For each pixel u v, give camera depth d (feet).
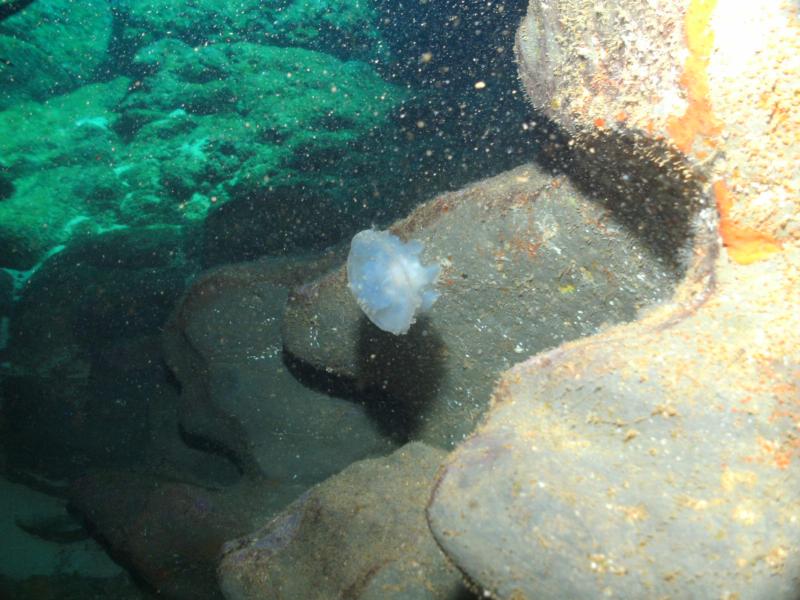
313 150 7.07
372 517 2.08
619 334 1.55
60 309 4.91
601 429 1.36
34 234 6.38
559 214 2.27
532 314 2.42
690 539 1.19
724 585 1.15
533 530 1.24
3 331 5.14
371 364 2.72
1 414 4.30
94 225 6.73
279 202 5.58
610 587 1.18
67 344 4.75
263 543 2.24
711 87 1.54
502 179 2.46
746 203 1.54
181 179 7.02
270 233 5.46
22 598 3.05
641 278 2.20
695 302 1.56
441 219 2.44
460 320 2.50
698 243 1.71
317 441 3.09
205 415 3.20
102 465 3.93
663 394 1.34
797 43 1.48
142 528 2.89
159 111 8.29
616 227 2.19
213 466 3.52
